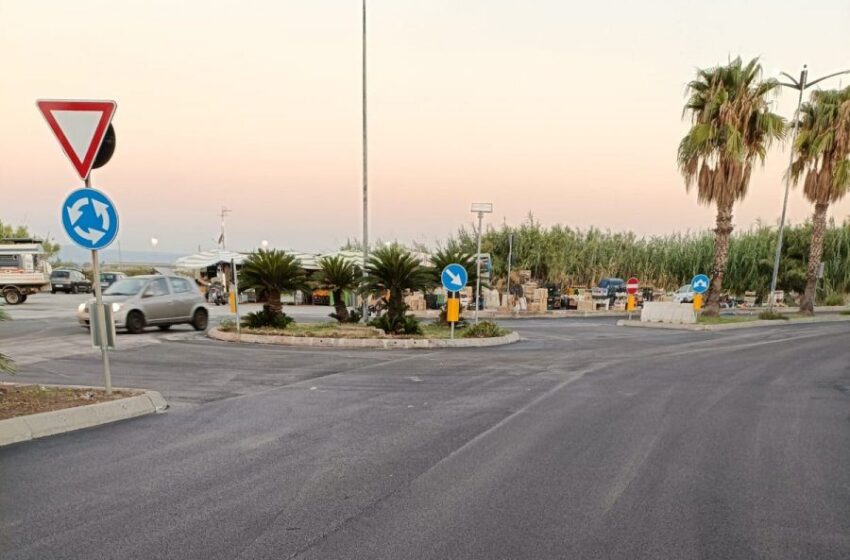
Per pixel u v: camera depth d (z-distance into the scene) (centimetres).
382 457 478
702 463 472
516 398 723
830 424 609
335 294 1636
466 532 337
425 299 2559
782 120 2112
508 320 2380
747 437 554
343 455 482
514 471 446
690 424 602
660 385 830
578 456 487
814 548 323
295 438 531
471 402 696
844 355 1207
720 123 2109
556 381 852
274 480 420
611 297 3020
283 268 1469
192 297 1609
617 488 413
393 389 773
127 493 392
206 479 420
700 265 3750
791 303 3606
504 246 3300
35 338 1300
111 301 1440
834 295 3644
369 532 335
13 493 389
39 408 570
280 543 320
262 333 1365
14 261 2786
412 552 311
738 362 1088
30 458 463
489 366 995
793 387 830
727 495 402
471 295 2645
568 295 2972
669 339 1572
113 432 544
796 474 448
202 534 330
